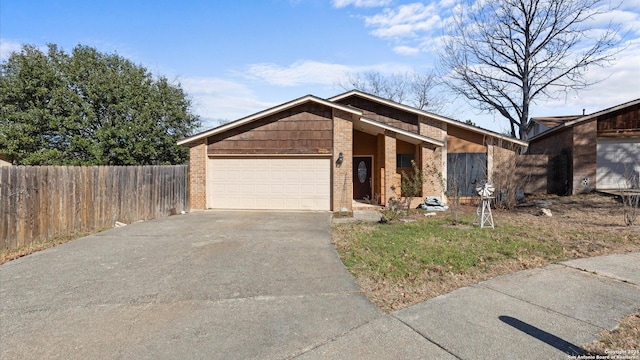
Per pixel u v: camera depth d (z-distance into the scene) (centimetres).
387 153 1234
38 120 1745
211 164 1230
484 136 1383
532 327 318
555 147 1697
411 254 565
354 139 1532
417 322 331
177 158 2150
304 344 296
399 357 273
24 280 469
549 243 639
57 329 328
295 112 1191
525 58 2248
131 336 314
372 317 345
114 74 1972
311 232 790
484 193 857
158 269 515
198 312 364
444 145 1371
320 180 1188
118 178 924
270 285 443
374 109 1424
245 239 716
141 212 999
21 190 670
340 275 477
